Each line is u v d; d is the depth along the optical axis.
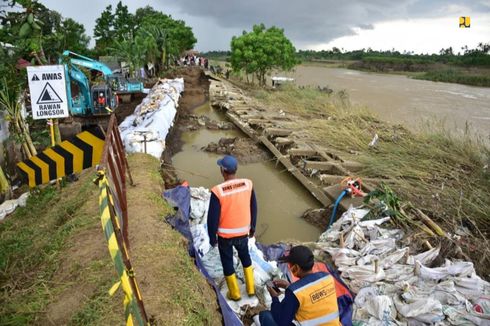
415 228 6.27
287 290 2.91
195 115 19.30
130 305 2.25
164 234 4.91
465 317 4.07
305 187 9.71
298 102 19.12
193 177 10.39
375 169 9.28
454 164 9.27
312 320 2.85
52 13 8.79
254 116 16.75
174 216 5.50
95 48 49.34
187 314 3.56
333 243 6.15
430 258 5.29
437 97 29.80
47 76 6.38
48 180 5.37
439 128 11.41
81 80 15.82
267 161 12.05
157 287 3.83
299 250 2.94
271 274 5.05
